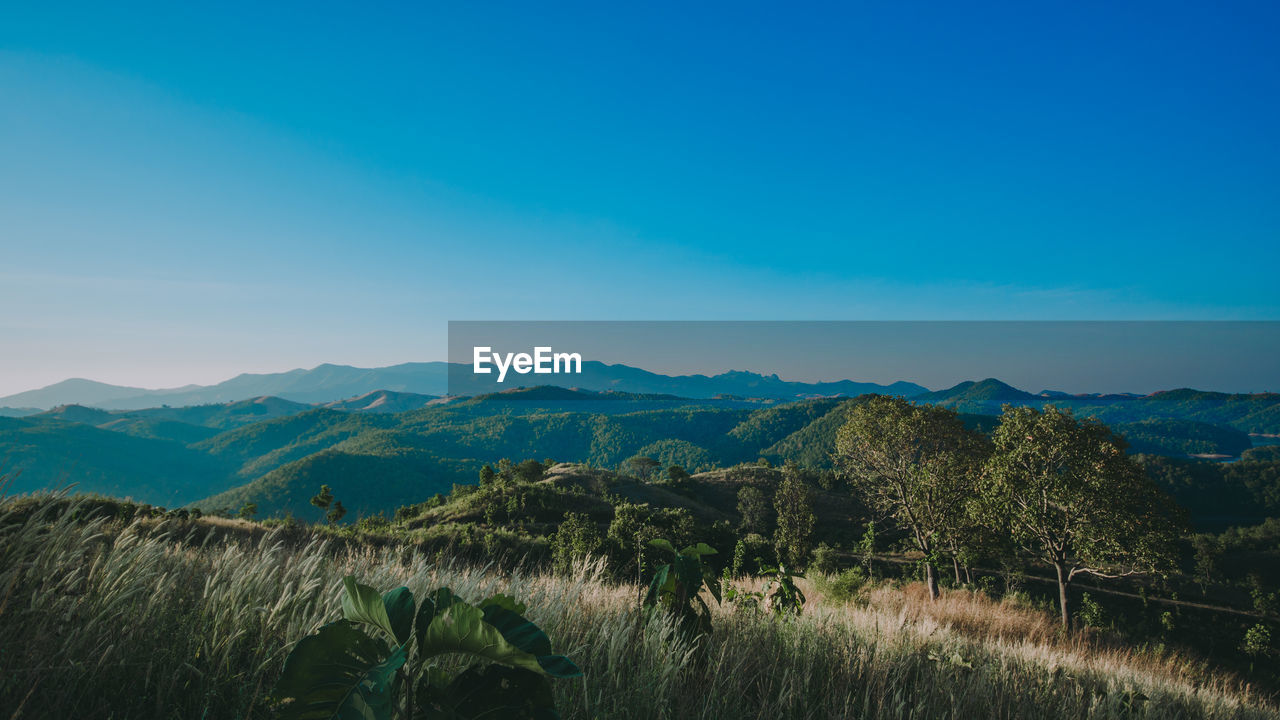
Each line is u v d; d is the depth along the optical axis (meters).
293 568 2.90
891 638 4.73
